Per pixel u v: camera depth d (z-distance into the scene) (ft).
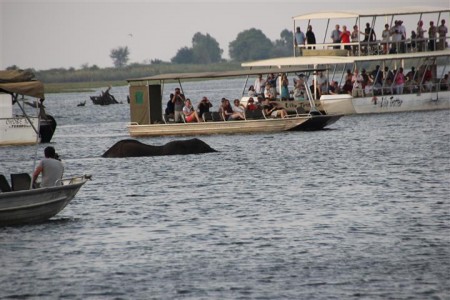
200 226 261.44
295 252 230.07
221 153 424.46
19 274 215.10
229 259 225.15
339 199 298.97
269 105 506.07
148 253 231.91
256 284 205.16
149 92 499.10
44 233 253.65
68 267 220.23
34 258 228.22
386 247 233.14
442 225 255.91
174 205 294.66
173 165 387.55
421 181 333.01
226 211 282.97
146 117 500.74
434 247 232.32
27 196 254.27
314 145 449.89
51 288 205.05
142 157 419.54
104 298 198.08
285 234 249.14
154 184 338.75
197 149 425.28
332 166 378.32
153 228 260.01
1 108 494.18
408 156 406.00
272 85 550.36
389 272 212.02
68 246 239.50
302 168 374.02
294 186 327.88
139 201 303.48
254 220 268.00
